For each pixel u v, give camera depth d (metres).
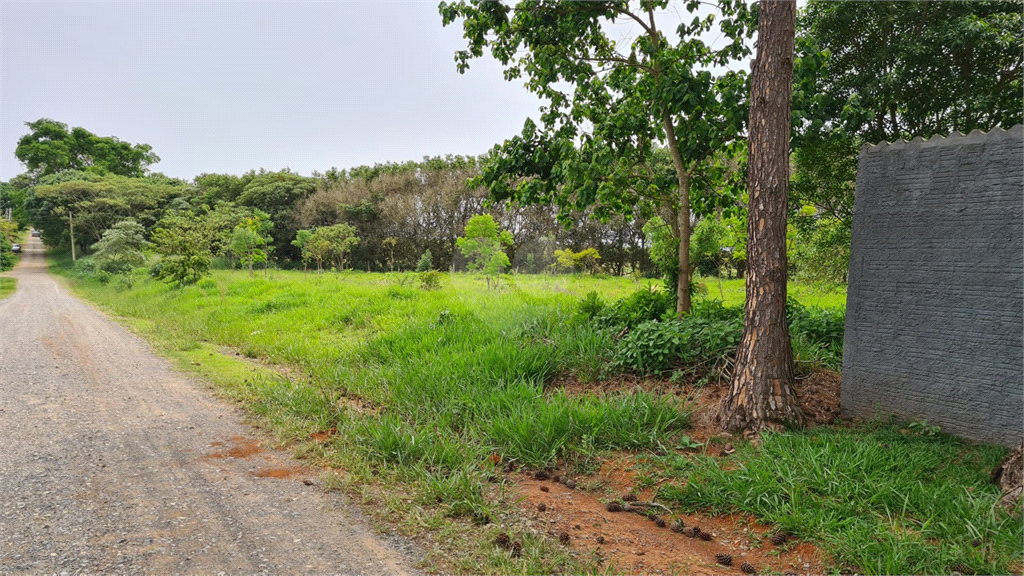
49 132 71.69
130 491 4.00
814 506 3.65
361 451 4.79
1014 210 4.48
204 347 10.41
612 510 3.93
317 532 3.46
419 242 37.12
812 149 8.30
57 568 2.92
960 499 3.54
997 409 4.57
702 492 3.97
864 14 8.38
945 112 8.59
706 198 8.96
